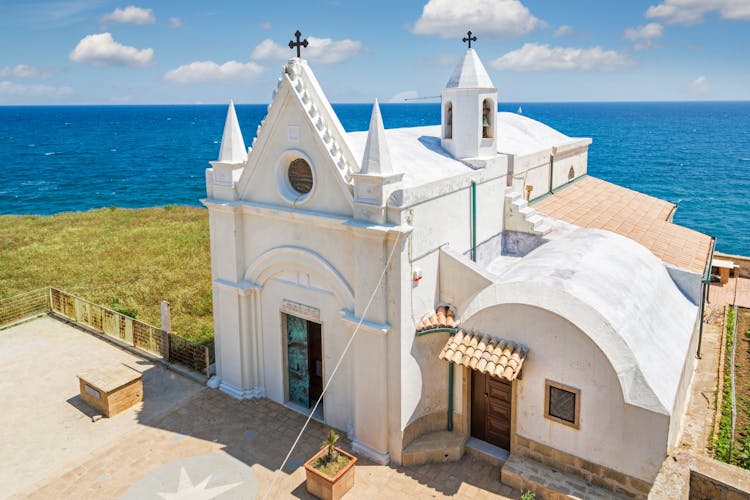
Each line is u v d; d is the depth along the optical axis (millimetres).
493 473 14180
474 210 16500
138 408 17281
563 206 24328
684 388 15125
